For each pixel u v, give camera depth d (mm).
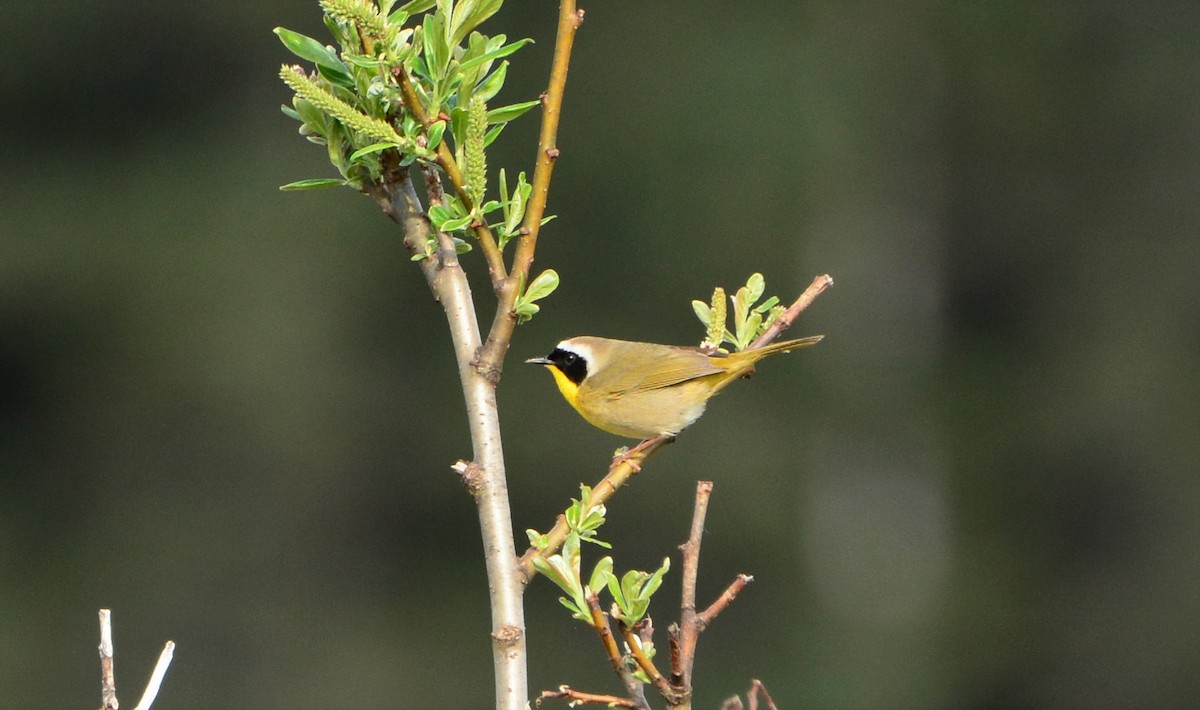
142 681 18594
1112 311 22125
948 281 22562
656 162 20281
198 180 20172
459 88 3754
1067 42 22812
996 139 22750
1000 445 21547
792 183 20438
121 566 18922
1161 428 21141
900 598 20109
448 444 19688
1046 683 20125
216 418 19203
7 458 19266
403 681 18641
